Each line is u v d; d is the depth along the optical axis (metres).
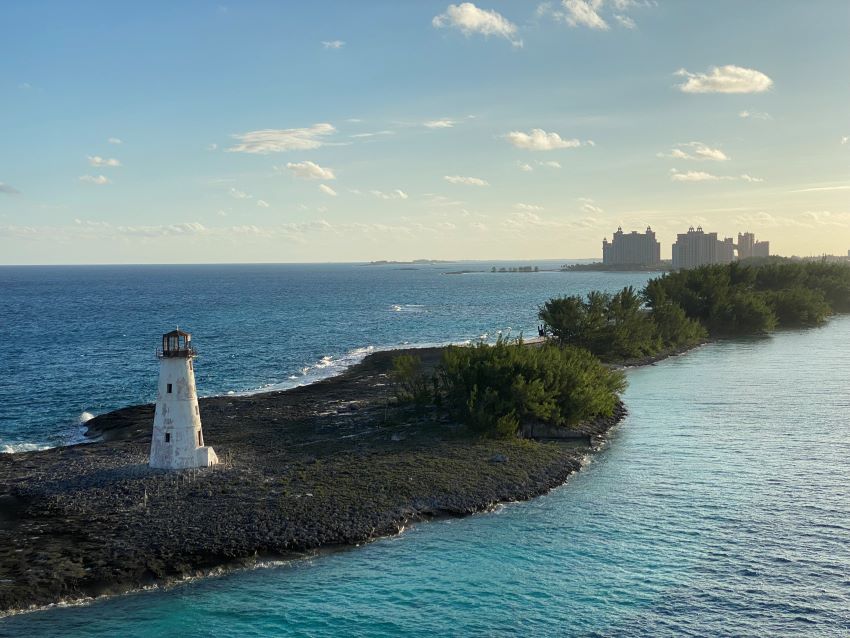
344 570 38.66
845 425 66.62
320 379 98.19
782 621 33.72
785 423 67.62
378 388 83.06
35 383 96.31
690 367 100.38
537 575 38.22
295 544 40.62
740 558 39.84
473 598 36.00
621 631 33.12
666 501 48.06
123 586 36.34
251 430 63.69
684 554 40.41
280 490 47.12
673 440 62.41
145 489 47.66
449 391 66.38
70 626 33.22
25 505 45.72
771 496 48.78
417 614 34.59
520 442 58.84
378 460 53.34
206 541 40.41
